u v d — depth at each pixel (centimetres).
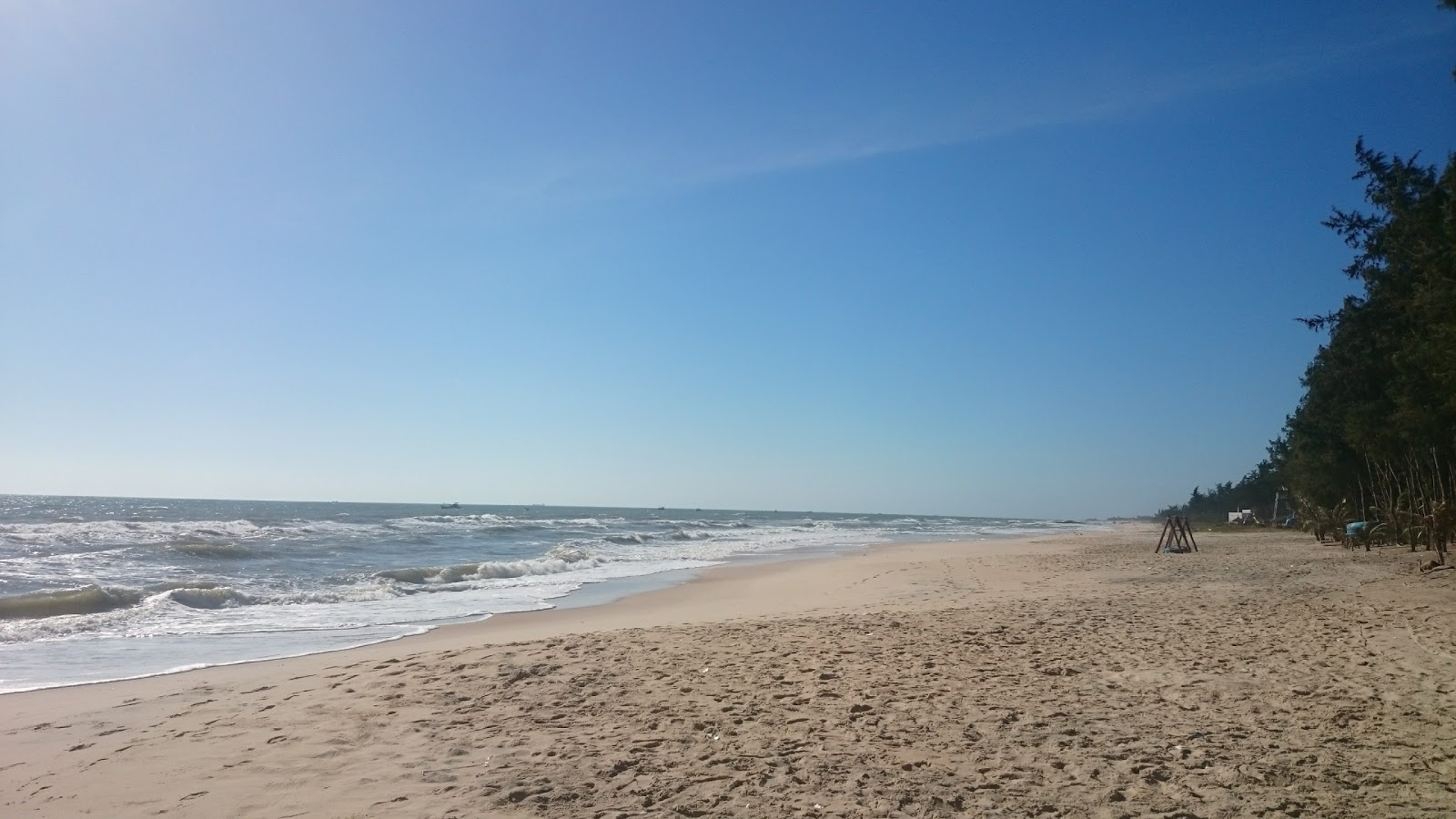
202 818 479
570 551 2903
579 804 492
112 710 756
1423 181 2202
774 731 641
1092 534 6219
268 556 2661
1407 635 1011
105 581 1897
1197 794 495
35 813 489
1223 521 8275
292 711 723
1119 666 862
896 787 512
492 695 762
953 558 2967
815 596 1767
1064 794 500
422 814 479
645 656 947
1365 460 3278
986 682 795
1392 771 532
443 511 11519
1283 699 716
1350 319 2856
